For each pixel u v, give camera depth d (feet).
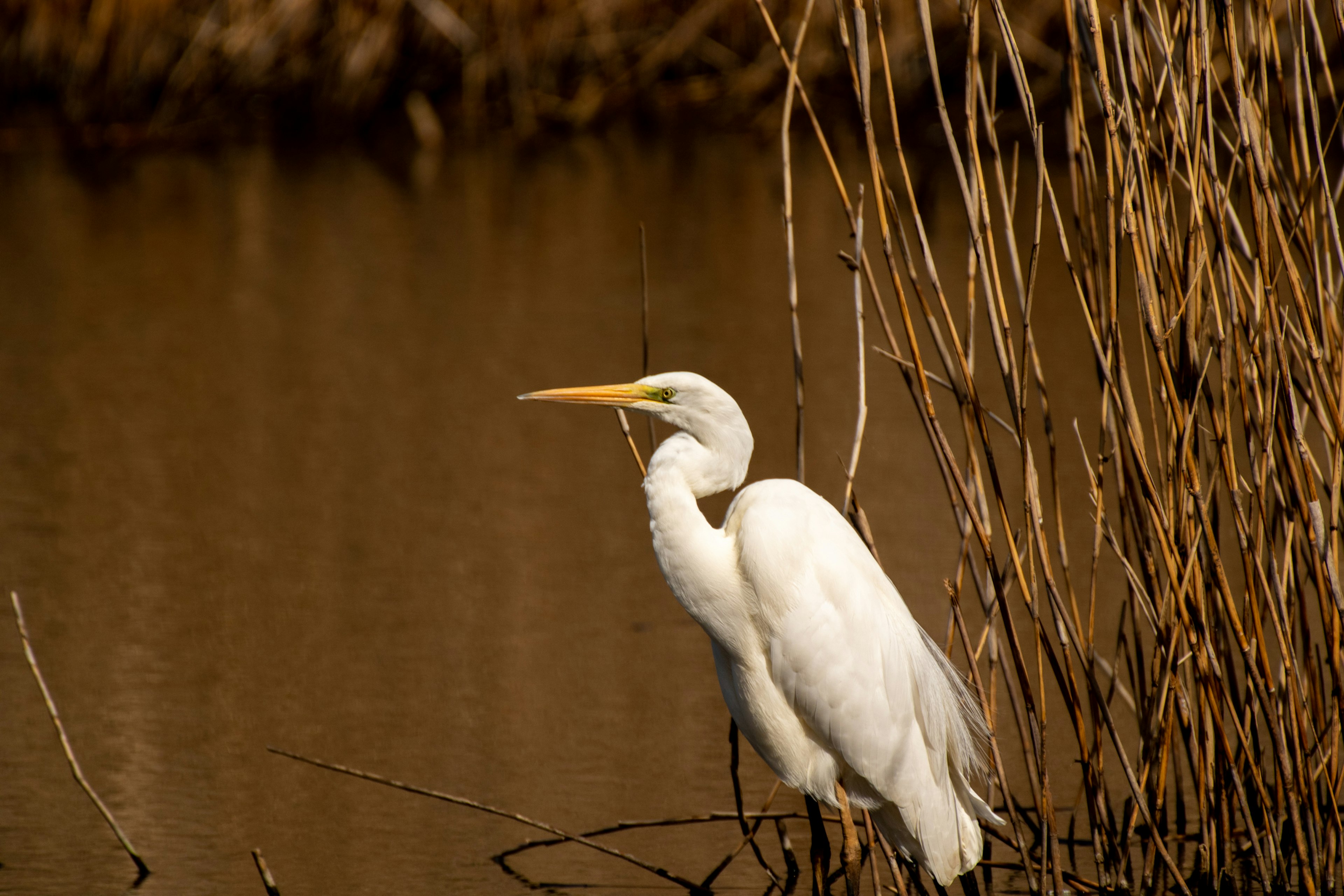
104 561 37.93
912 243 69.62
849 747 21.85
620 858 25.05
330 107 100.17
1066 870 25.23
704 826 26.53
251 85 98.78
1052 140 87.92
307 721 29.91
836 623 21.67
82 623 34.27
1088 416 47.14
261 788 27.25
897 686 21.81
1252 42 22.54
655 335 58.08
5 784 27.14
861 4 20.72
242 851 25.08
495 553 38.93
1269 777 25.84
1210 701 22.74
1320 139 21.88
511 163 93.81
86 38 95.81
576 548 39.32
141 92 96.89
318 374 54.24
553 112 103.65
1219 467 22.44
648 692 31.50
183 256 70.90
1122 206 20.95
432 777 27.78
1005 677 24.99
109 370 54.24
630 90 104.83
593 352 56.24
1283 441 22.36
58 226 76.13
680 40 102.06
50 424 48.52
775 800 27.48
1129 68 22.22
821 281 65.36
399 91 104.99
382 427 48.83
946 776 22.38
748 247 71.87
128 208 80.43
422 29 102.94
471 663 32.71
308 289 65.67
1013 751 29.12
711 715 30.53
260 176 89.10
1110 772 28.25
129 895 23.54
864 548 22.67
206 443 47.19
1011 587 35.01
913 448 45.68
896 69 96.12
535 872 24.67
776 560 21.68
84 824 25.84
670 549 22.18
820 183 85.87
